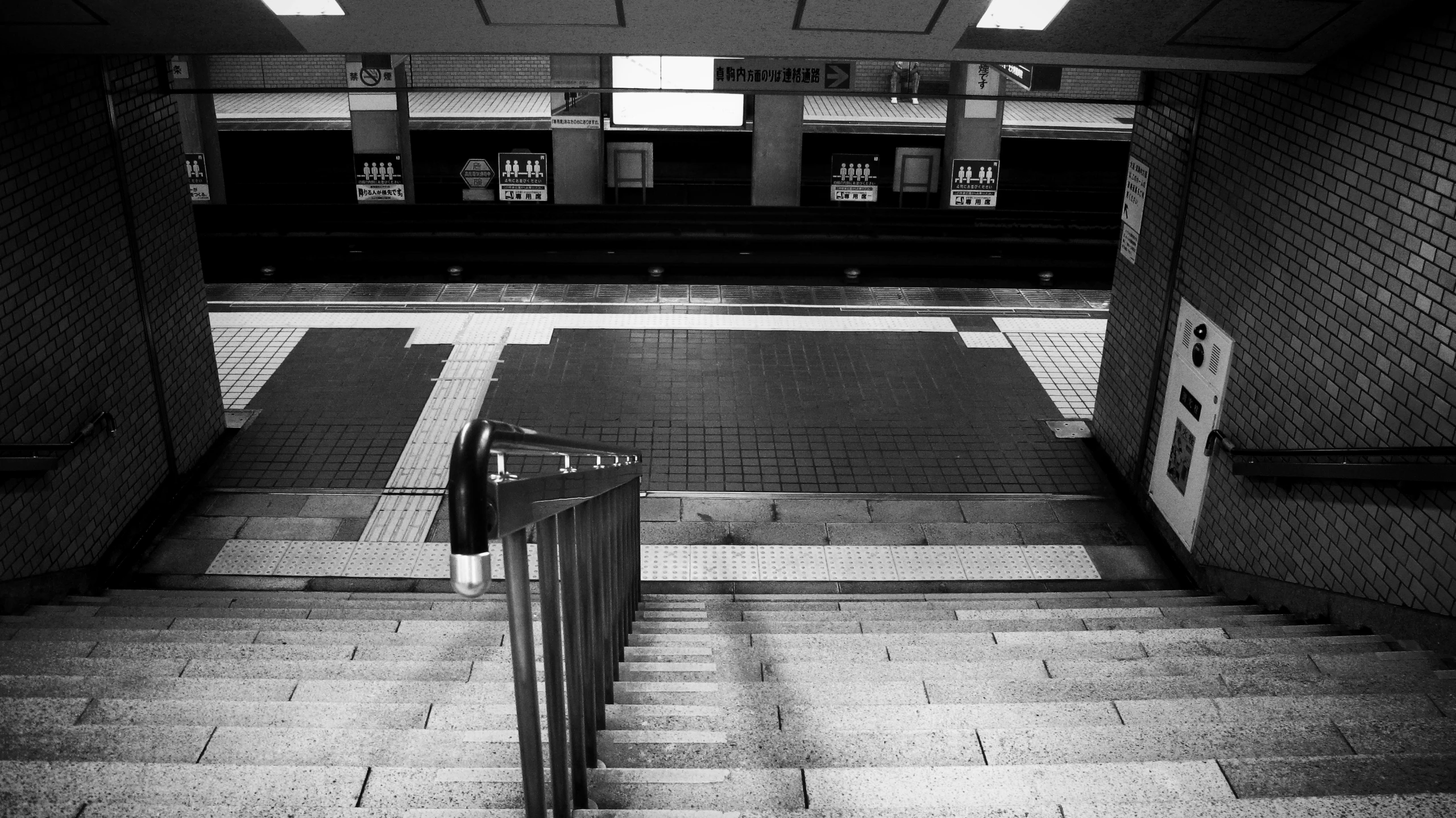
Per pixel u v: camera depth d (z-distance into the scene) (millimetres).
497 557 7543
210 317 11977
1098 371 11211
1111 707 4023
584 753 3164
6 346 6312
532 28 6133
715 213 15000
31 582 6488
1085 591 7773
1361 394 5656
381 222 14070
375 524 8336
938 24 6012
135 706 3908
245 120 21094
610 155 15102
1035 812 2951
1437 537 5020
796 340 11758
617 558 4777
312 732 3627
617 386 10594
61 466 6918
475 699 4234
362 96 14094
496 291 13023
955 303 13000
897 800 3145
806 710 3992
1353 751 3607
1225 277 7254
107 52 6383
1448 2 4988
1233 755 3602
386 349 11273
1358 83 5703
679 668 4680
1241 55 6039
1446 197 4992
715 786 3174
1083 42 6117
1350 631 5684
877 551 8156
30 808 2912
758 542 8219
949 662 4785
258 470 9016
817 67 10227
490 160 21141
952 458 9484
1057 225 14703
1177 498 8062
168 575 7672
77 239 7102
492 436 2057
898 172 15078
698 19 6012
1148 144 8578
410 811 2875
